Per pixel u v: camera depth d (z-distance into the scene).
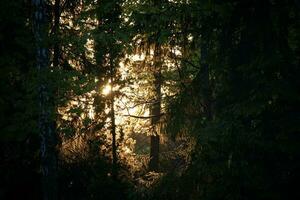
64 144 16.50
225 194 7.94
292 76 7.80
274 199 7.39
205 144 8.65
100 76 17.09
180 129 11.34
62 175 15.78
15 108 14.20
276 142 7.68
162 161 17.25
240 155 7.96
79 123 16.66
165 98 13.17
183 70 13.24
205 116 10.95
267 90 7.75
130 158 19.77
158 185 9.59
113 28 10.76
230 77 9.39
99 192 15.79
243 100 8.79
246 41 9.13
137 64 14.99
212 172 8.35
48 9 15.71
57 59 15.73
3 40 14.13
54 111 11.57
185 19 9.59
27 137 14.68
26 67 14.45
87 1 12.21
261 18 8.38
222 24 9.18
